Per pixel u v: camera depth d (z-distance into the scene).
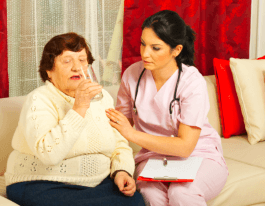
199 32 2.75
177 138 1.52
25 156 1.36
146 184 1.57
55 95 1.38
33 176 1.33
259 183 1.71
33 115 1.29
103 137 1.42
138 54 2.44
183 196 1.43
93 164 1.40
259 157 1.94
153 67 1.51
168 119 1.59
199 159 1.59
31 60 2.04
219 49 2.79
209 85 2.32
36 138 1.25
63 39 1.34
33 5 2.00
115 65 2.39
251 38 3.16
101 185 1.40
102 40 2.31
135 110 1.66
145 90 1.63
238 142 2.19
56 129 1.24
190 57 1.65
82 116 1.25
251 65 2.23
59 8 2.09
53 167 1.33
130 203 1.36
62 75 1.35
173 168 1.52
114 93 2.03
